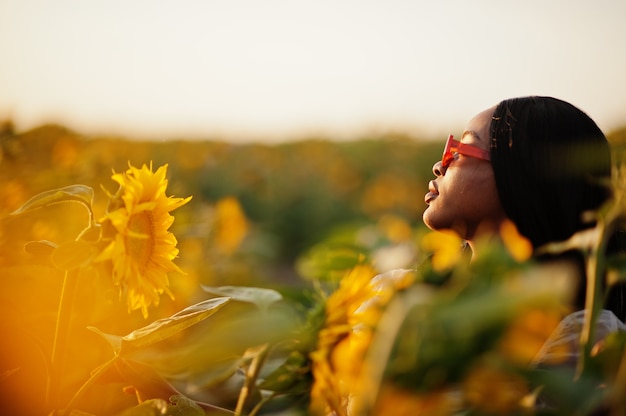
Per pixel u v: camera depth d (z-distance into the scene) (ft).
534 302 1.53
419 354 1.75
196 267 10.93
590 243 2.08
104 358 4.43
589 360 1.98
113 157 16.52
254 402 3.96
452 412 1.88
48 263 3.18
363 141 34.88
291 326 1.97
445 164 5.15
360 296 2.80
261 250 15.98
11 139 10.35
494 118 5.01
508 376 1.78
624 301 4.86
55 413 3.32
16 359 4.05
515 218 4.84
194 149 26.18
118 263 3.01
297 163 31.53
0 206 8.92
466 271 1.79
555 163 4.76
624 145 2.08
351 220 26.78
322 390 2.74
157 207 3.33
